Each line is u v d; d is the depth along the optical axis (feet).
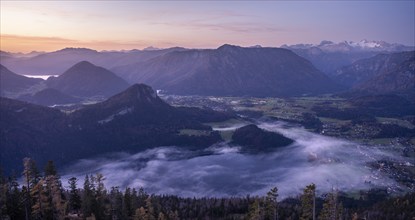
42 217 488.44
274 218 503.20
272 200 497.05
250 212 522.06
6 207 478.59
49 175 529.45
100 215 527.40
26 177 495.82
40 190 469.16
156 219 553.64
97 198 565.12
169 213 610.65
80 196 593.42
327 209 468.75
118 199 597.52
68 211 543.39
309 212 456.04
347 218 635.66
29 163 501.97
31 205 490.08
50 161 557.33
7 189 521.24
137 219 511.81
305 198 452.76
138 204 598.34
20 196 489.26
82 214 524.52
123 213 558.97
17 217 485.15
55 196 501.97
